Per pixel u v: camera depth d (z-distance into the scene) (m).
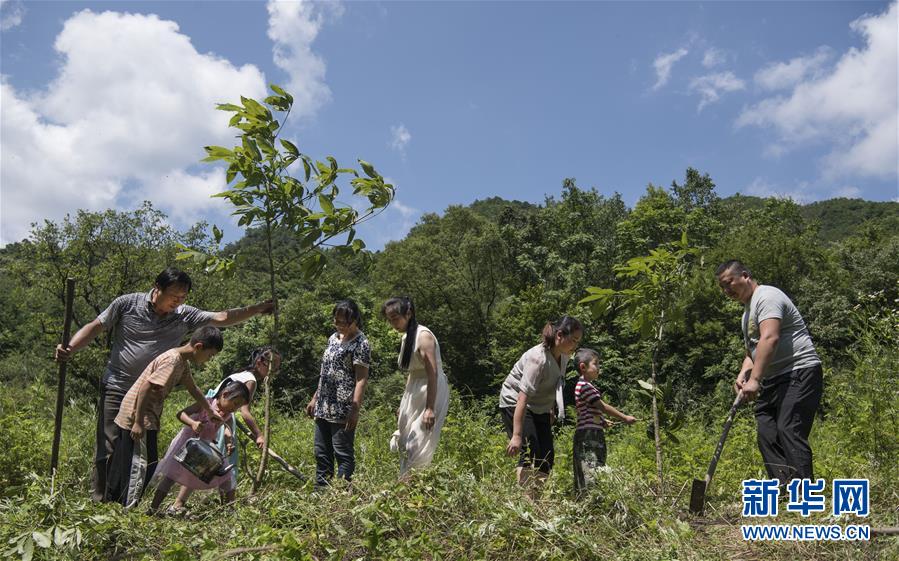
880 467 5.31
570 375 18.98
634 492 4.28
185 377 5.02
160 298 5.07
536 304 36.00
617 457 7.17
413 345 5.13
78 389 24.80
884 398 5.96
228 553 3.18
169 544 3.54
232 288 29.39
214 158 4.84
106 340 25.69
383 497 3.81
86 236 27.05
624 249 43.28
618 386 30.55
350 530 3.70
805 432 4.68
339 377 5.25
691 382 30.84
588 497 4.14
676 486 5.34
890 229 56.06
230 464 5.17
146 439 4.91
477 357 40.38
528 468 5.04
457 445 6.57
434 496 4.02
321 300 41.44
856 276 37.16
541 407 5.13
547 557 3.38
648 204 44.47
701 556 3.51
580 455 4.85
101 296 26.94
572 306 35.72
